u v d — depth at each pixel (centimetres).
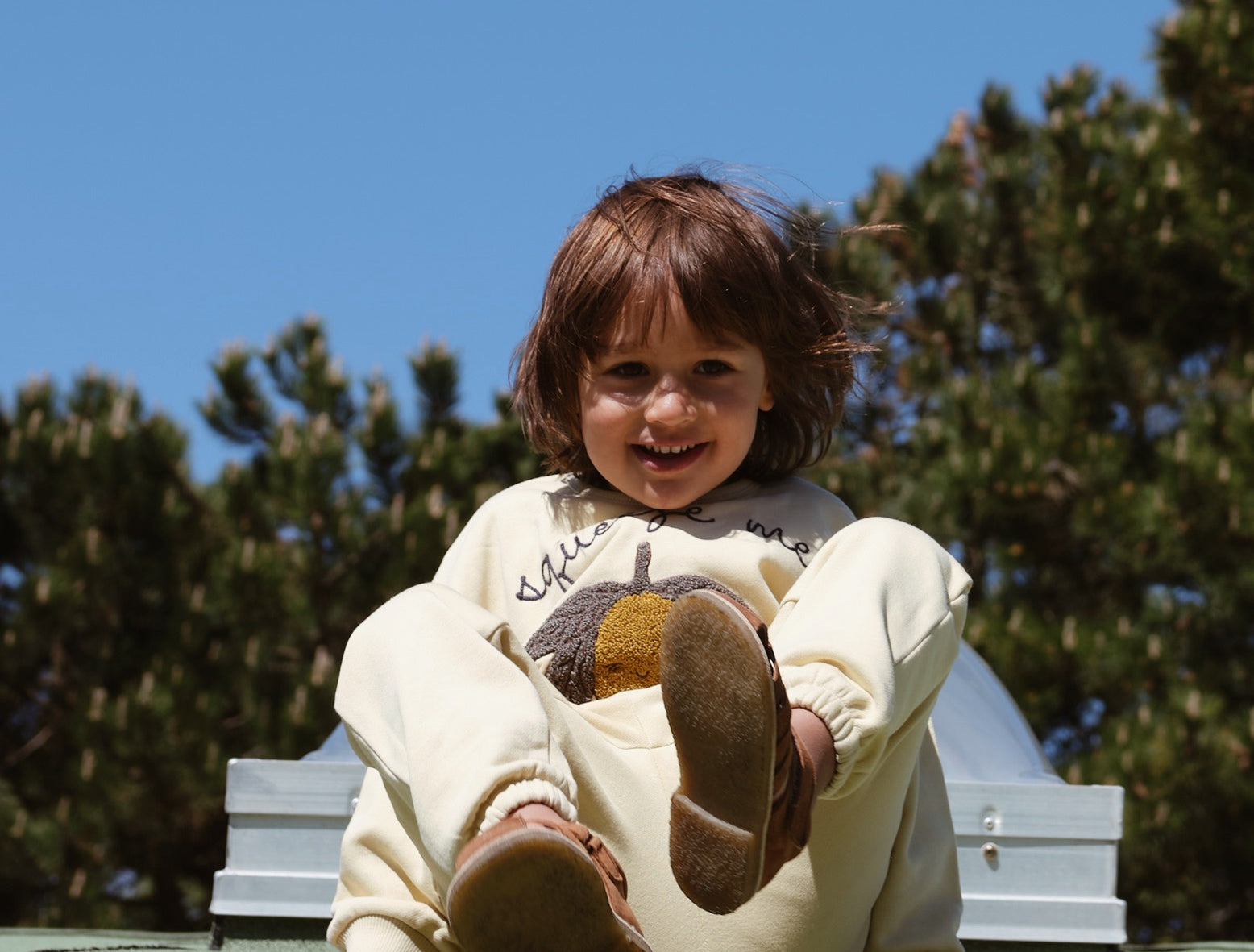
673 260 155
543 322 166
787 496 168
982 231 1285
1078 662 892
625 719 137
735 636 102
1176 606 917
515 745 113
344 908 135
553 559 163
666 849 129
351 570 954
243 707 925
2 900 891
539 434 177
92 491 971
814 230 188
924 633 130
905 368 1224
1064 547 980
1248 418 904
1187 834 819
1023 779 198
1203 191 1008
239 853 198
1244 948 278
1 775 960
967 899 191
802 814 110
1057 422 984
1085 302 1046
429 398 1083
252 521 992
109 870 909
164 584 963
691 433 156
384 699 123
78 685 939
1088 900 192
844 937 137
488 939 104
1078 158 1035
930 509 977
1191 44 997
